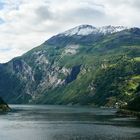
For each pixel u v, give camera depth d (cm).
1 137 13762
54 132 15338
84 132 15175
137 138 13038
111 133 14638
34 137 13725
